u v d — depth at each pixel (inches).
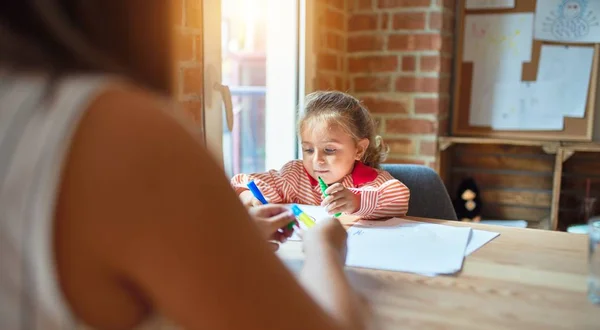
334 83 89.7
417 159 90.0
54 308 12.9
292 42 81.6
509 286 31.1
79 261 13.0
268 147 86.3
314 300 15.9
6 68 14.1
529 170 93.7
